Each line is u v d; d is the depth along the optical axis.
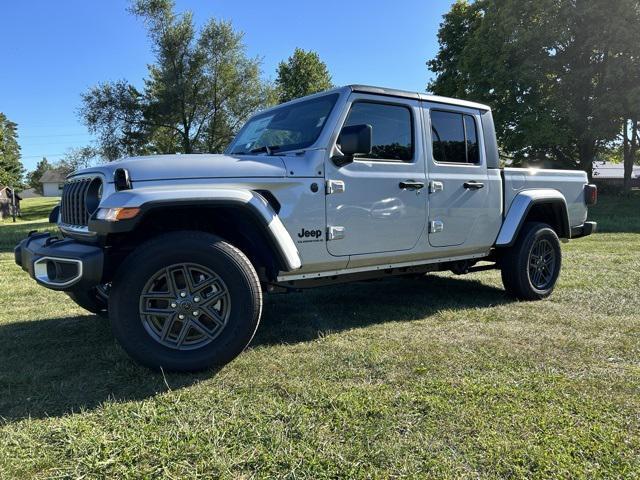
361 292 5.45
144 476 1.94
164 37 29.44
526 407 2.49
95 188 3.19
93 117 30.47
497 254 5.02
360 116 3.82
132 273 2.87
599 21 20.73
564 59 22.36
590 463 2.00
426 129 4.22
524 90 22.88
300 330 3.94
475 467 1.98
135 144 31.80
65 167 40.88
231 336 3.02
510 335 3.73
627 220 16.52
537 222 5.18
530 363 3.12
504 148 24.42
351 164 3.73
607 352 3.32
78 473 1.96
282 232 3.28
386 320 4.23
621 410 2.45
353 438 2.20
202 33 30.22
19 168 66.44
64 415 2.46
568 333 3.77
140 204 2.80
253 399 2.62
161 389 2.78
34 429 2.32
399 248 4.02
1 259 9.72
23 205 52.22
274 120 4.20
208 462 2.02
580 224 5.60
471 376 2.91
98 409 2.52
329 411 2.46
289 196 3.41
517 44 22.28
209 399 2.63
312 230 3.52
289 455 2.07
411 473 1.94
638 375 2.91
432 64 30.78
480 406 2.50
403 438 2.20
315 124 3.77
